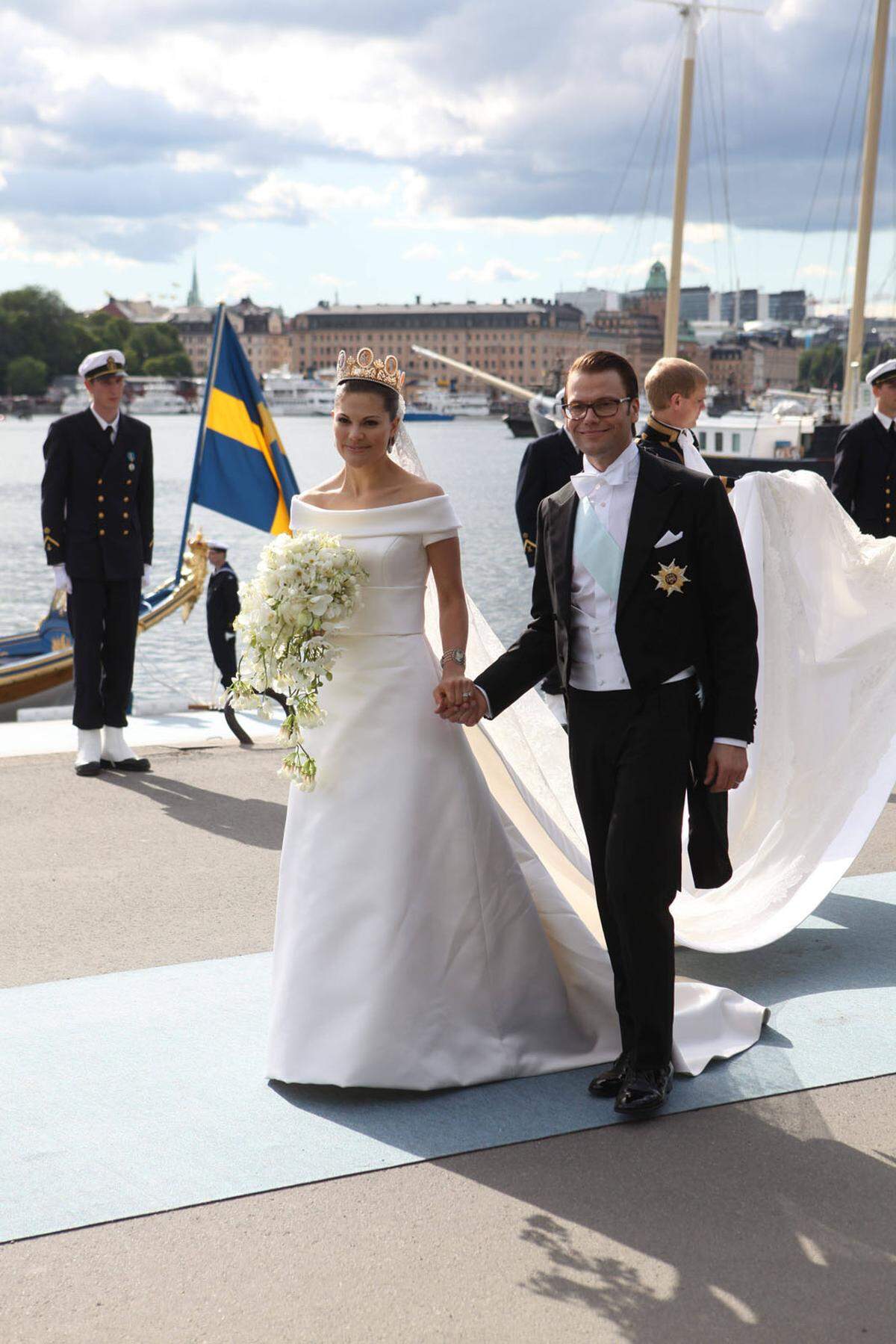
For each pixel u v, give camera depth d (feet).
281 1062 12.55
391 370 12.80
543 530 12.82
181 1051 13.43
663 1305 9.20
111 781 25.30
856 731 16.84
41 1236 10.05
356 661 12.66
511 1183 10.82
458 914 12.75
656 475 12.19
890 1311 9.14
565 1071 12.98
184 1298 9.29
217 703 39.99
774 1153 11.32
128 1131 11.71
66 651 44.42
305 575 12.19
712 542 12.09
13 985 15.30
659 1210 10.41
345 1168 11.05
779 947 16.76
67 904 18.25
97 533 25.53
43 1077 12.82
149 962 16.05
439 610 12.83
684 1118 11.96
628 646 12.06
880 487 27.35
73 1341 8.83
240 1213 10.37
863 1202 10.53
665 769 12.05
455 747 12.80
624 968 12.61
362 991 12.41
